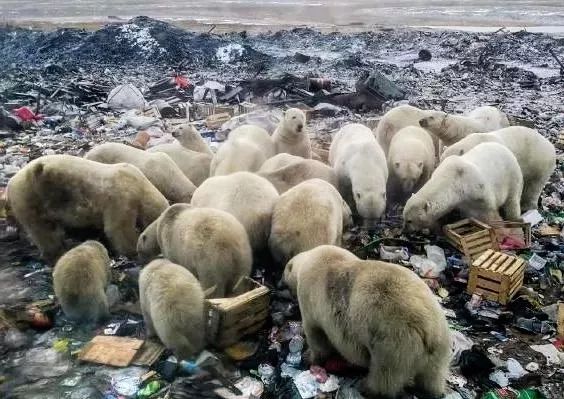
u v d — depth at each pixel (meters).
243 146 9.37
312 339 5.20
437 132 10.95
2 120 13.63
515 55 29.25
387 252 7.45
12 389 5.08
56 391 5.05
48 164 7.18
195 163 9.62
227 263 5.89
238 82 19.83
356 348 4.70
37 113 15.06
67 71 22.91
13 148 12.05
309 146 11.27
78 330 5.95
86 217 7.29
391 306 4.38
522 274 6.66
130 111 15.51
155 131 13.61
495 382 5.14
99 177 7.25
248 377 5.21
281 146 11.01
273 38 35.03
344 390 4.95
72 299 5.89
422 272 7.03
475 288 6.52
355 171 8.59
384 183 8.53
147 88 19.45
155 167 8.45
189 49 27.84
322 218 6.51
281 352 5.53
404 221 8.05
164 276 5.39
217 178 7.60
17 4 61.44
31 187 7.18
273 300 6.32
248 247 6.25
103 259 6.37
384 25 44.41
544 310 6.27
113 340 5.62
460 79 23.27
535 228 8.62
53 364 5.41
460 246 7.41
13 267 7.34
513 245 7.77
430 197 7.84
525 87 21.52
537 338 5.85
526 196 9.62
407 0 71.19
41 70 22.56
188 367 5.21
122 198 7.18
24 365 5.39
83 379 5.18
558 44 31.02
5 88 17.53
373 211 8.14
